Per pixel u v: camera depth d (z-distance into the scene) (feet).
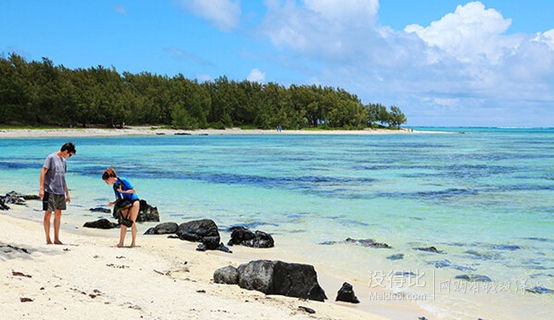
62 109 358.43
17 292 17.57
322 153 176.24
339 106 570.05
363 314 21.99
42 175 30.17
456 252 35.14
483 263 32.07
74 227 42.63
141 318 16.80
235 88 527.81
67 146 31.27
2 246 25.85
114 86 424.46
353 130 570.87
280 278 24.20
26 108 354.95
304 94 575.38
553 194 69.72
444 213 53.06
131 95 410.52
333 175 96.73
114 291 20.43
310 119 585.22
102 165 115.85
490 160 147.54
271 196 66.33
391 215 51.70
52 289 18.84
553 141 352.90
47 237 30.48
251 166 116.98
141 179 87.10
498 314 22.50
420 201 62.54
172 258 30.12
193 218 49.49
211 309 19.12
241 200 62.59
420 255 34.22
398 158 152.05
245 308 19.95
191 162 127.54
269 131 457.68
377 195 67.97
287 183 82.12
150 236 39.27
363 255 34.09
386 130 642.63
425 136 500.74
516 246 37.17
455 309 23.21
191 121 425.69
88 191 69.67
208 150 185.88
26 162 119.24
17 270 21.53
